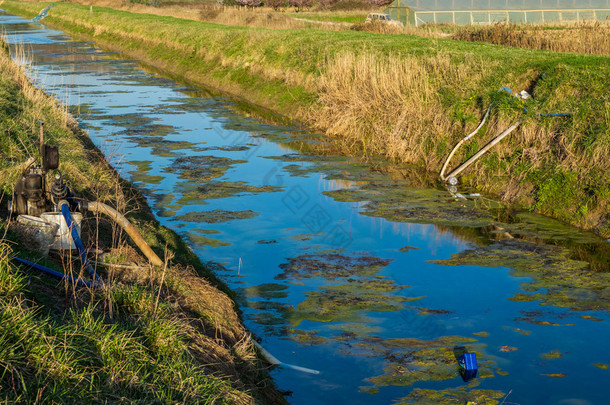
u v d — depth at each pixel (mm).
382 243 10773
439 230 11445
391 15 42188
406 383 6680
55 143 12242
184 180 14211
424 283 9250
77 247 6520
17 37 48312
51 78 28594
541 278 9469
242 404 5336
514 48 20516
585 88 13844
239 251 10312
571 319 8195
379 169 15508
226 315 7516
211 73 28922
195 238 10812
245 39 29516
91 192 10750
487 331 7871
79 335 4949
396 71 18188
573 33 23312
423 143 15969
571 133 12797
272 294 8820
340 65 20750
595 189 11703
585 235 11242
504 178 13633
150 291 6637
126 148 16906
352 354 7270
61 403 4195
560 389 6590
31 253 6398
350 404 6293
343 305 8523
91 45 43938
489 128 14711
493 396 6445
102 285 6113
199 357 5844
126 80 29359
